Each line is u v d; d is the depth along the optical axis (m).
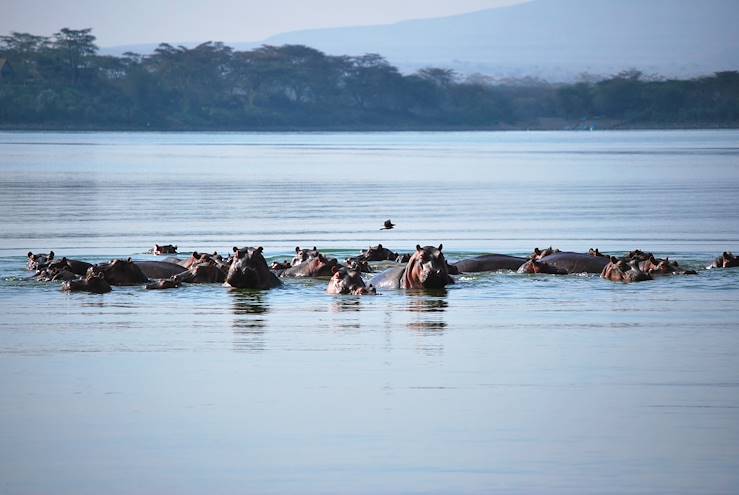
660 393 67.12
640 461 55.34
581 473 53.88
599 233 175.00
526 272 120.88
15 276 118.69
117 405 64.94
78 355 78.12
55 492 51.91
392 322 91.12
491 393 67.25
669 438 58.66
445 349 79.75
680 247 153.38
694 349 79.38
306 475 53.78
